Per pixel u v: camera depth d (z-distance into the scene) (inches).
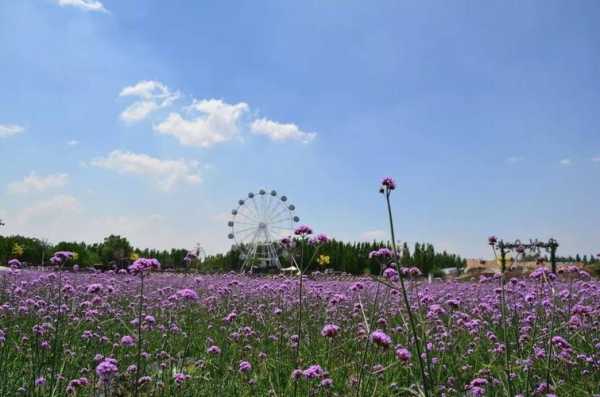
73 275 874.1
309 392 236.5
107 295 530.0
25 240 1187.9
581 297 499.5
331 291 599.2
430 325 362.9
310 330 411.2
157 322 422.3
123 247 1993.1
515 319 302.5
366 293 644.1
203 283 804.0
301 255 235.0
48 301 472.1
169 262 1817.2
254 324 457.4
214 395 248.2
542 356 282.4
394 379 253.0
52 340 304.5
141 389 241.4
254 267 1903.3
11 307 433.1
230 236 2016.5
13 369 259.1
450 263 2146.9
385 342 186.4
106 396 219.8
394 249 148.9
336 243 2292.1
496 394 234.2
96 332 369.1
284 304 525.0
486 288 766.5
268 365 295.3
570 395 237.8
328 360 298.2
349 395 236.1
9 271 725.3
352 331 395.5
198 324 455.5
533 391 228.5
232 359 304.7
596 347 323.6
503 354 309.0
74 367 269.6
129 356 300.5
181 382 242.5
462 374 279.0
